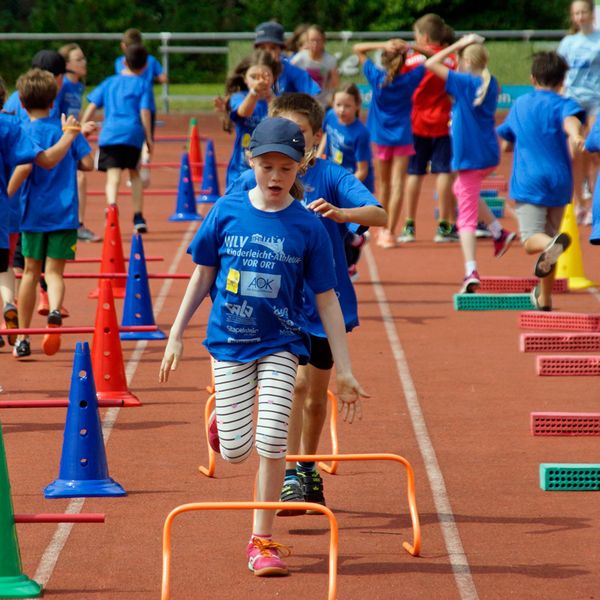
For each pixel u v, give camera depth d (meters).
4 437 19.52
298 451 15.89
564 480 17.19
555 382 23.25
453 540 15.20
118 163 39.25
